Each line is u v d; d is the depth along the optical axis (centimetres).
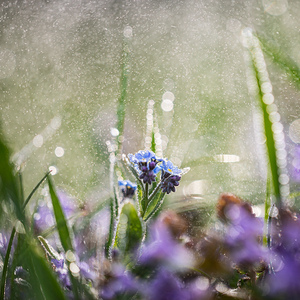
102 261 48
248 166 57
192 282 47
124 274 47
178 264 47
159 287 47
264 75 50
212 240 48
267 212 47
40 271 45
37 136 60
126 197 48
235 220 48
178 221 49
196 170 58
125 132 62
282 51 59
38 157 59
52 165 57
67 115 64
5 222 49
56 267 47
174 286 47
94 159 58
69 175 57
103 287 47
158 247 47
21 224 47
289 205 48
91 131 61
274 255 47
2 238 49
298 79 53
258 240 47
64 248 47
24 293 47
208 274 47
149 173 48
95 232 50
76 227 50
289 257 46
